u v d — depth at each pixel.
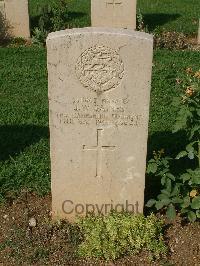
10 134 2.82
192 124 2.12
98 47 1.86
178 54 4.10
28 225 2.19
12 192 2.37
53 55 1.88
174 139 2.79
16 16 4.56
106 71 1.91
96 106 1.97
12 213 2.26
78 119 2.00
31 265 2.02
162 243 2.06
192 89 2.04
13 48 4.23
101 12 4.58
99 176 2.12
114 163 2.09
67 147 2.05
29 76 3.64
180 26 4.92
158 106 3.16
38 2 5.73
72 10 5.45
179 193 2.16
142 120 1.99
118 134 2.03
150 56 1.87
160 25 4.99
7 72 3.69
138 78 1.91
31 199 2.35
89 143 2.04
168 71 3.69
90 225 2.12
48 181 2.43
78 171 2.11
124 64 1.89
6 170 2.48
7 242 2.10
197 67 3.81
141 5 5.74
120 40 1.85
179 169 2.51
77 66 1.90
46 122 2.97
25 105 3.19
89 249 2.03
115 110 1.98
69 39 1.85
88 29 1.86
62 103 1.96
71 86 1.94
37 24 4.94
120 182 2.13
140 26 4.70
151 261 2.02
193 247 2.08
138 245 2.03
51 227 2.17
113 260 2.02
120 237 2.04
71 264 2.02
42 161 2.57
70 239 2.11
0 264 2.02
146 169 2.29
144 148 2.05
